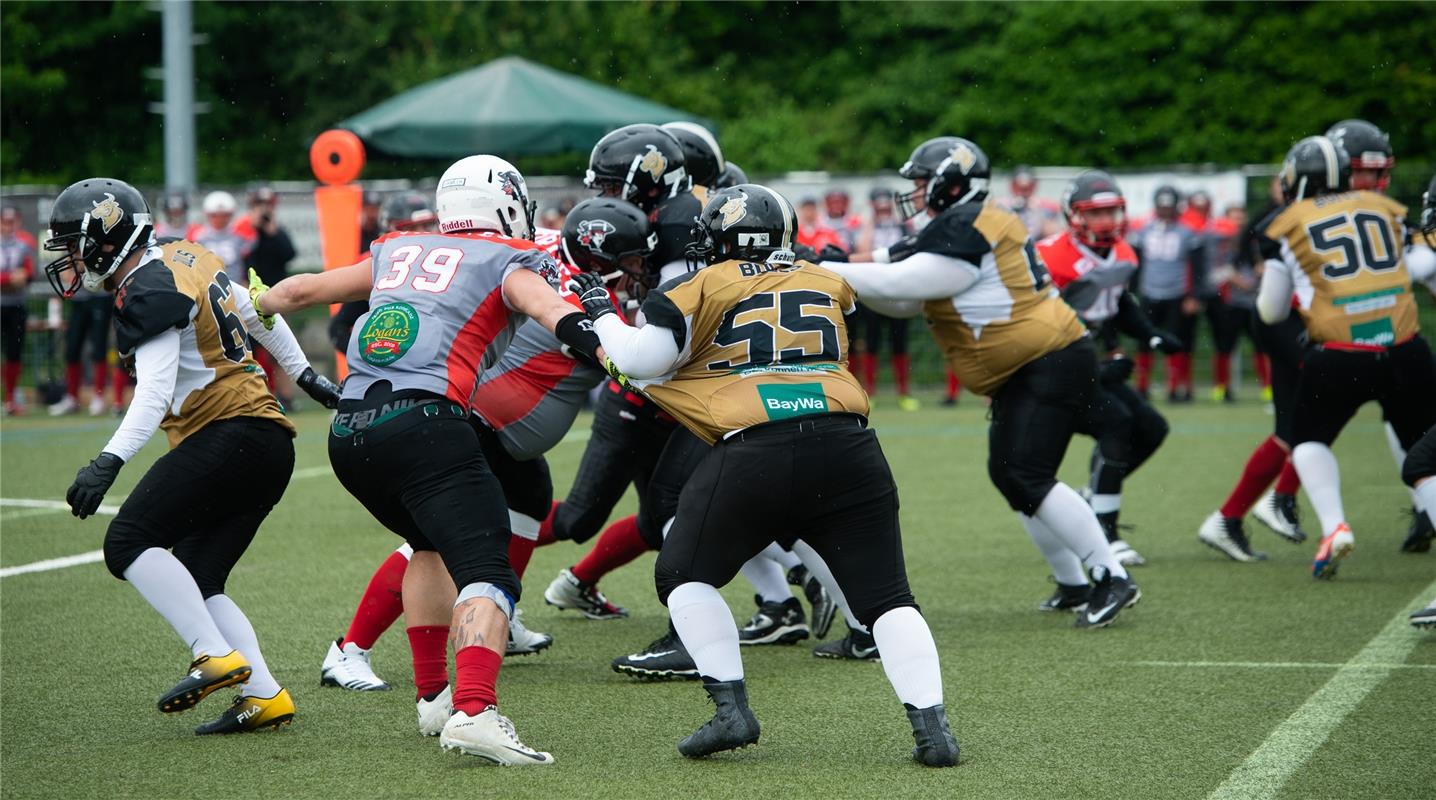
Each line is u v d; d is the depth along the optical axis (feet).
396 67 323.16
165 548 55.52
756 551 52.80
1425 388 85.92
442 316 52.60
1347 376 85.71
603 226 65.05
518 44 323.16
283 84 326.85
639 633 76.18
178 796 49.06
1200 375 234.17
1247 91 306.14
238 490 56.70
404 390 51.80
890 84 331.98
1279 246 88.28
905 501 121.49
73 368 197.26
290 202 219.41
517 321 55.67
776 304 52.37
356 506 119.44
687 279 51.85
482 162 55.72
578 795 48.57
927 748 51.31
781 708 60.39
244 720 56.70
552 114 203.31
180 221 190.70
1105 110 313.53
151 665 67.67
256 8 321.52
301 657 69.62
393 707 60.90
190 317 54.85
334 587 86.12
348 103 327.06
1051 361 75.15
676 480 69.77
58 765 52.75
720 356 52.11
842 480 51.34
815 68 345.51
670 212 68.85
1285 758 52.11
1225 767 51.13
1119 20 313.53
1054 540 78.74
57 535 104.68
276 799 48.57
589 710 60.34
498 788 49.47
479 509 51.83
